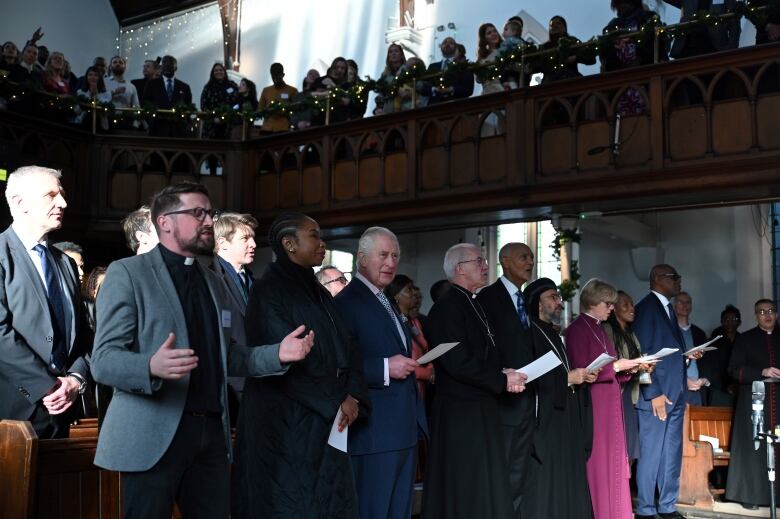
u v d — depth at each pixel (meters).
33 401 3.98
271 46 18.48
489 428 5.10
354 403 3.93
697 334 9.66
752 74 9.24
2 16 17.84
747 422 7.91
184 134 13.38
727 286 12.63
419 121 11.34
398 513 4.52
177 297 3.31
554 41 10.47
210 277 3.54
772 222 12.57
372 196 11.70
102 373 3.06
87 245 13.95
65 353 4.25
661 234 13.22
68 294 4.34
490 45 11.38
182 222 3.39
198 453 3.28
